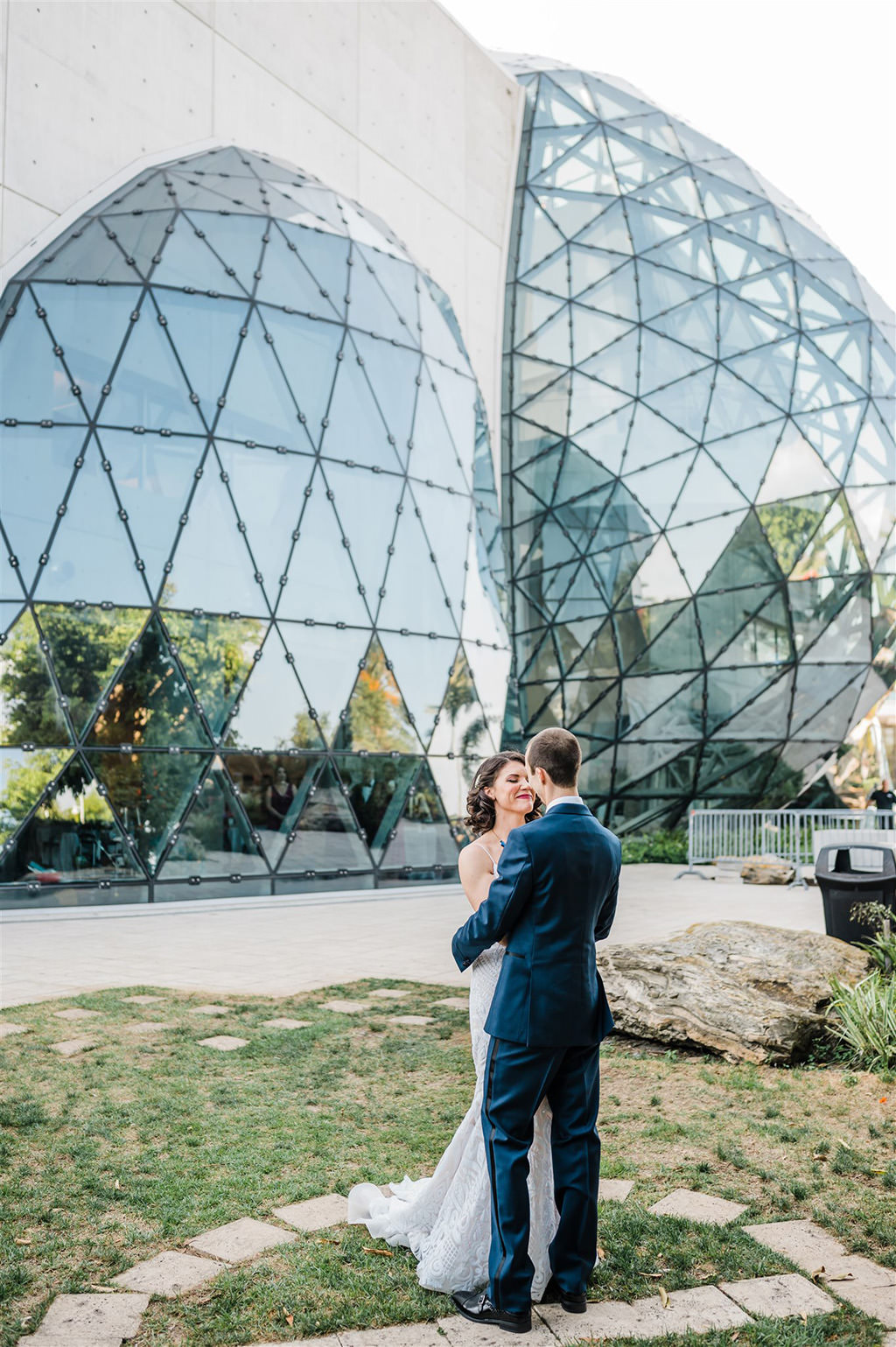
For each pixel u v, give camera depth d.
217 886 15.77
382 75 24.25
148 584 15.73
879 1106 5.83
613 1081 6.36
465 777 19.30
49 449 15.57
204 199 18.52
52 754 14.77
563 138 28.66
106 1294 3.59
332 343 18.67
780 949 7.80
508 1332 3.38
